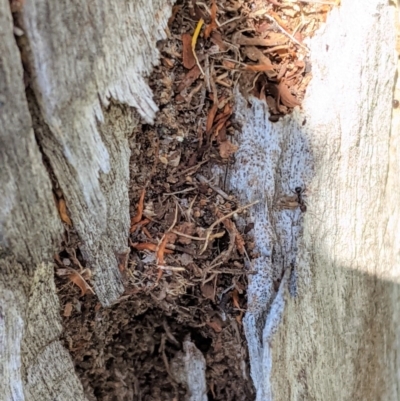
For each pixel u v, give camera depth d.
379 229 0.32
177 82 0.29
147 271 0.30
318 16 0.30
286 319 0.31
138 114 0.28
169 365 0.35
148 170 0.30
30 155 0.25
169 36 0.28
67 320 0.30
